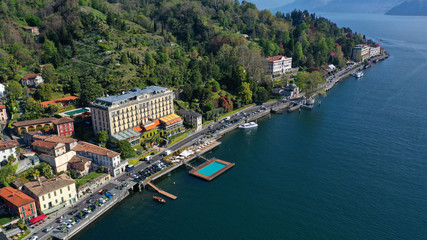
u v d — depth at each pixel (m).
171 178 168.88
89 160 165.50
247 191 155.88
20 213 126.31
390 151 192.75
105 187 154.25
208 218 136.75
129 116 197.62
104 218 137.12
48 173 152.88
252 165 181.00
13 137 183.12
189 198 151.00
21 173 151.75
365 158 185.12
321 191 154.75
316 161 183.38
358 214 138.12
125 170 170.50
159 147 196.75
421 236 125.50
